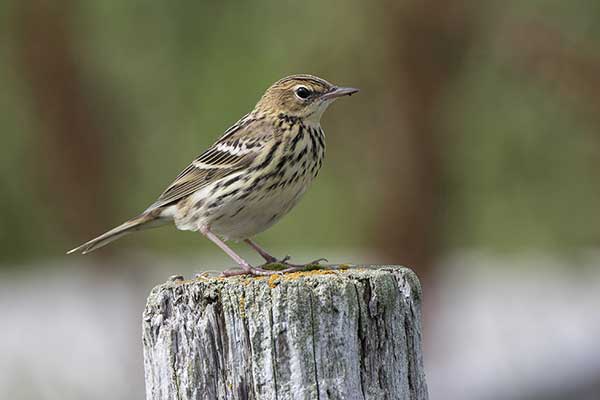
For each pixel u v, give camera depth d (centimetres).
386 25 1435
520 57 1466
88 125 1538
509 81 1512
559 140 1539
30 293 1814
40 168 1566
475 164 1562
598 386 1396
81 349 1644
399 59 1441
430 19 1425
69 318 1750
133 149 1574
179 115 1571
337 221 1705
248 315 623
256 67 1549
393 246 1481
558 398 1397
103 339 1678
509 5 1459
